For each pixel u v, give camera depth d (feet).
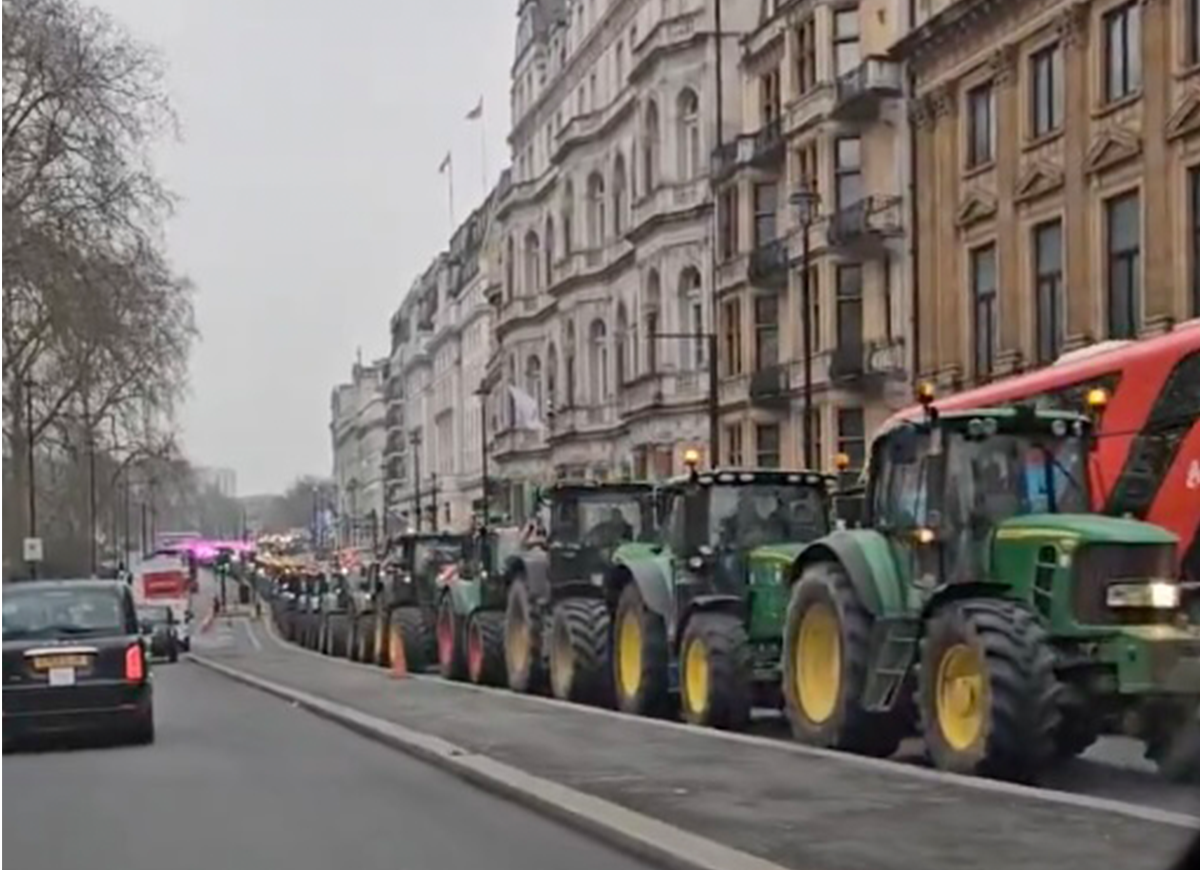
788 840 36.42
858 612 54.39
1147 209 107.86
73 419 215.31
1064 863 32.53
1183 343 60.49
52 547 302.25
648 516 85.87
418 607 128.47
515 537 104.27
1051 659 45.85
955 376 133.08
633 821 40.16
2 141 163.73
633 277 212.23
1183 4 104.63
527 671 90.79
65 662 62.75
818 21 157.99
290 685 104.63
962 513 51.26
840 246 150.92
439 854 38.88
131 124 171.53
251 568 439.22
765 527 69.77
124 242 175.52
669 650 72.18
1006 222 125.49
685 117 195.93
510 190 276.41
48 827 44.11
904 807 40.27
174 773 56.03
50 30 164.66
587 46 237.04
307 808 47.09
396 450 515.50
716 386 162.61
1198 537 58.44
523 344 270.67
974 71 130.41
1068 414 53.83
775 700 66.13
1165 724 46.09
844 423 153.58
